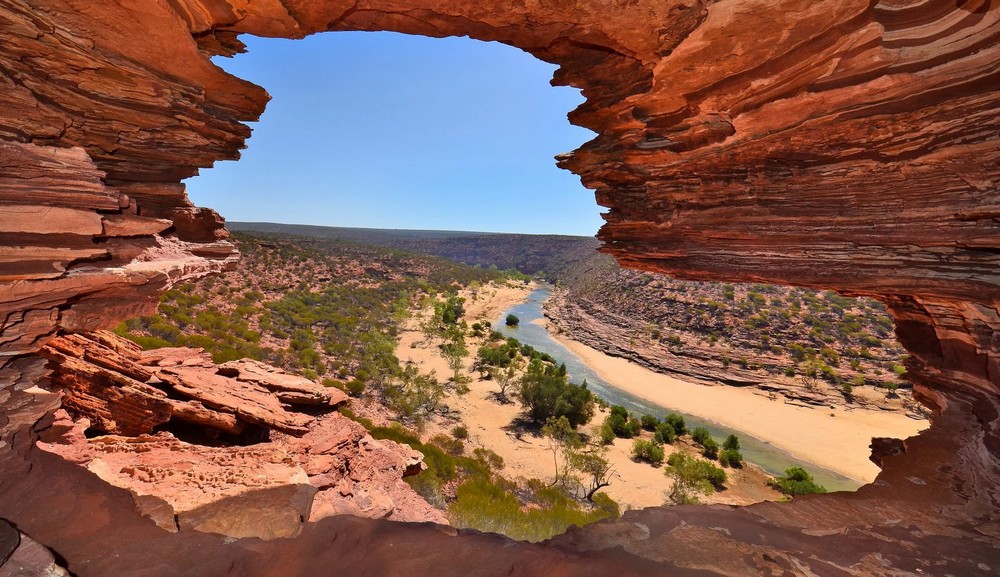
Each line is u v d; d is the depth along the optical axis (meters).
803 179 8.25
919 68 6.32
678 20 6.82
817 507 6.02
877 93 6.80
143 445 11.72
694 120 8.65
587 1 6.62
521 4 6.73
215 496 7.85
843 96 7.00
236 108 8.72
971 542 5.16
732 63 7.39
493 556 4.91
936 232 7.10
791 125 7.78
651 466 42.78
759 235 9.01
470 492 24.44
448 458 30.11
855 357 73.19
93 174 6.42
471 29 7.62
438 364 67.31
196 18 6.72
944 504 5.95
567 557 4.84
